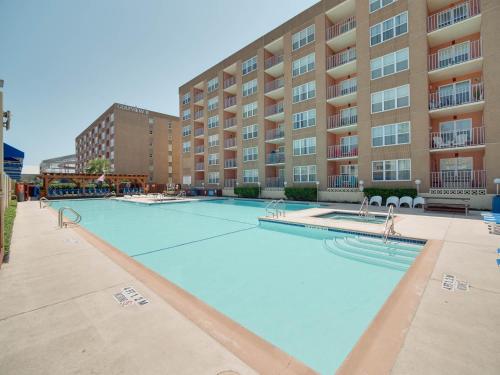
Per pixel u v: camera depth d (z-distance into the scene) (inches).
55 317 129.3
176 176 2340.1
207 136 1416.1
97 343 107.4
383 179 746.2
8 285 171.5
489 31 581.0
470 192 585.9
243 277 234.8
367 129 778.8
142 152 2143.2
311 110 933.8
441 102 694.5
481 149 641.0
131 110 2105.1
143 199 1125.7
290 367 92.6
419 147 676.1
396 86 724.0
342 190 824.3
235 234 416.8
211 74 1390.3
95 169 1979.6
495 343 100.7
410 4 700.7
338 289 206.7
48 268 207.2
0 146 214.2
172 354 99.8
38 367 93.2
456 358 92.4
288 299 191.2
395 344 101.7
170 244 357.4
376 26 770.8
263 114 1104.8
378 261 270.2
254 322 159.9
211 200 1095.6
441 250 237.5
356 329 151.2
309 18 940.6
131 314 132.3
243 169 1203.2
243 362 95.3
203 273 246.5
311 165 930.1
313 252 311.7
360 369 89.0
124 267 209.5
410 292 148.8
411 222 402.0
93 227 491.8
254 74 1152.2
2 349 103.7
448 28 642.2
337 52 932.6
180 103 1660.9
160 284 173.2
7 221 377.1
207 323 123.5
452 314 123.7
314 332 148.5
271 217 495.8
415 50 689.0
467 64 616.7
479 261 204.2
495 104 569.6
